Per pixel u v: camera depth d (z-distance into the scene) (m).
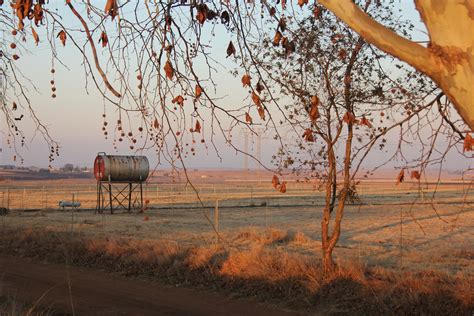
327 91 10.95
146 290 12.24
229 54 3.67
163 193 86.62
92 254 16.12
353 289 10.59
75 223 31.03
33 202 62.12
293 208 51.62
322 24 10.27
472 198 66.69
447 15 2.08
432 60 2.14
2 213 40.22
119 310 10.36
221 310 10.37
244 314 10.02
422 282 10.45
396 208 47.66
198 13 3.78
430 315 9.27
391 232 27.98
